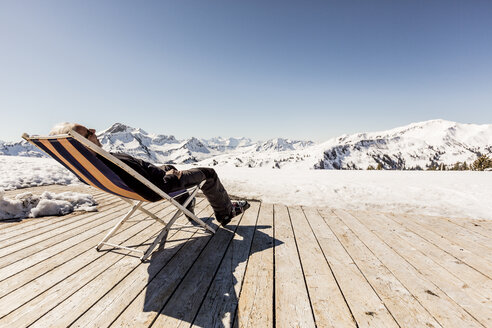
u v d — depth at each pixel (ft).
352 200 13.78
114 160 5.20
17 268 6.01
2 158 28.99
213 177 8.13
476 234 8.91
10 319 4.33
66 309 4.63
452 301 5.05
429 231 9.20
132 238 8.02
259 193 15.19
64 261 6.42
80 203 11.59
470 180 20.36
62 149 5.37
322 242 8.02
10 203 9.74
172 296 5.09
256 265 6.41
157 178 6.48
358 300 5.03
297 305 4.85
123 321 4.37
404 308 4.82
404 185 17.33
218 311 4.66
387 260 6.81
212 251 7.21
